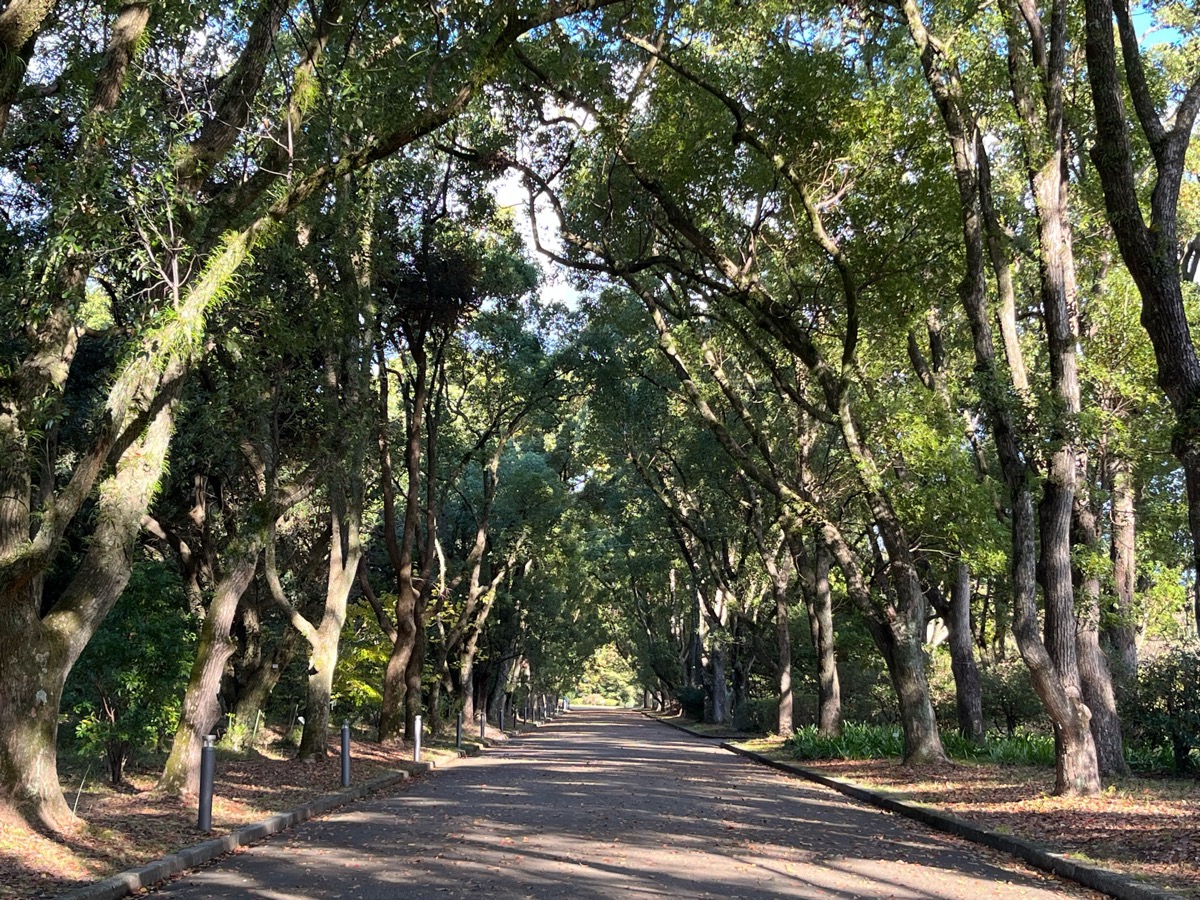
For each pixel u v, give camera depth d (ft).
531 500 125.59
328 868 29.17
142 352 31.96
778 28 59.57
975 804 45.73
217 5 36.88
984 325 49.75
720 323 82.79
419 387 84.53
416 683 96.68
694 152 62.80
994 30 55.98
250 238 33.83
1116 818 38.75
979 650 123.34
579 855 31.22
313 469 61.57
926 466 63.31
